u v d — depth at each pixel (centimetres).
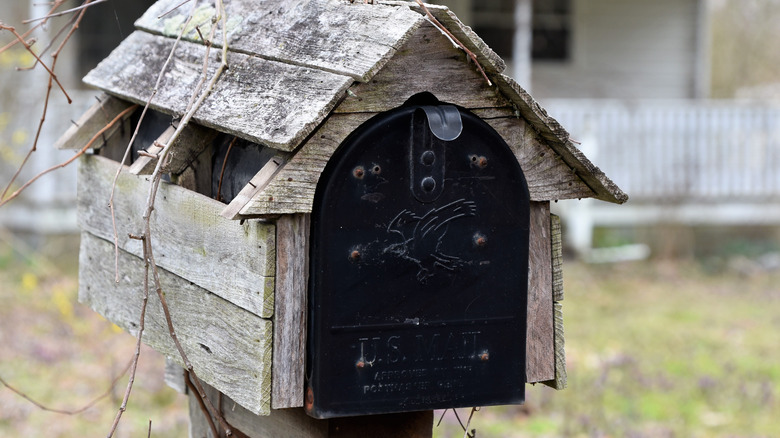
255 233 230
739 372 758
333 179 224
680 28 1358
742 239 1338
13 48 1022
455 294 238
